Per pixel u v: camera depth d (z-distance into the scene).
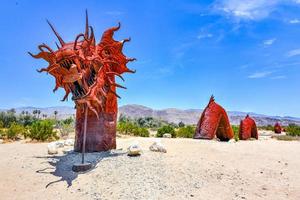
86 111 8.63
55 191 7.14
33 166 8.97
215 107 15.55
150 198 6.53
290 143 15.77
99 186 7.25
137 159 9.02
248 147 13.12
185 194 6.79
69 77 8.03
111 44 10.27
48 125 17.61
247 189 7.38
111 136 10.57
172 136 22.62
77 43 9.02
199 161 9.31
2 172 8.56
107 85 10.05
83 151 8.52
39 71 8.73
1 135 19.52
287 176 8.65
